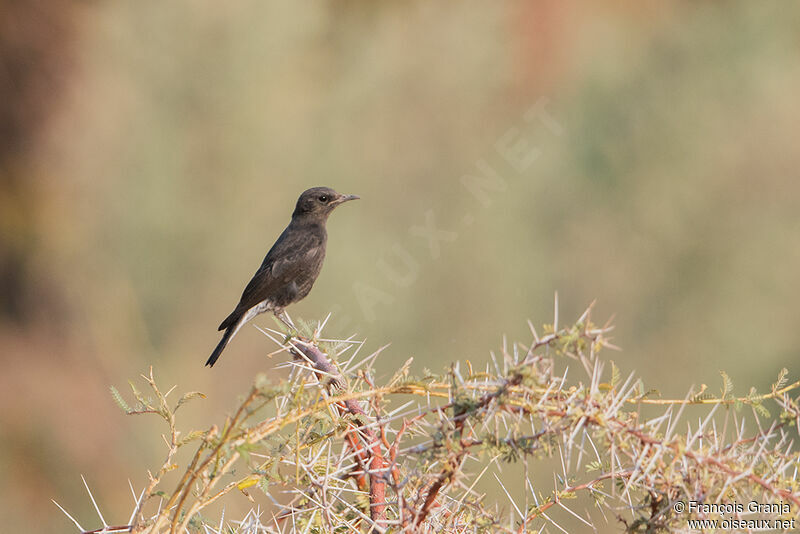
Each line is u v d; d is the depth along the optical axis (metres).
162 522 3.43
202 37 17.17
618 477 3.47
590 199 18.94
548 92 19.73
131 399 14.73
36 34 15.92
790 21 20.77
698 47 20.72
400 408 3.57
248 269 17.08
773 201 19.25
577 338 3.05
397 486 3.33
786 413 3.30
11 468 13.28
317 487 3.61
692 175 19.34
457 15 19.41
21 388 14.17
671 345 17.81
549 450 3.16
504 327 17.09
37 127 16.22
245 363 16.12
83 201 16.66
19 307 15.59
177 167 17.02
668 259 18.64
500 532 3.53
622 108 19.94
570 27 20.23
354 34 19.44
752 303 18.14
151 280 16.67
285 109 17.48
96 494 13.44
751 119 19.81
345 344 4.01
